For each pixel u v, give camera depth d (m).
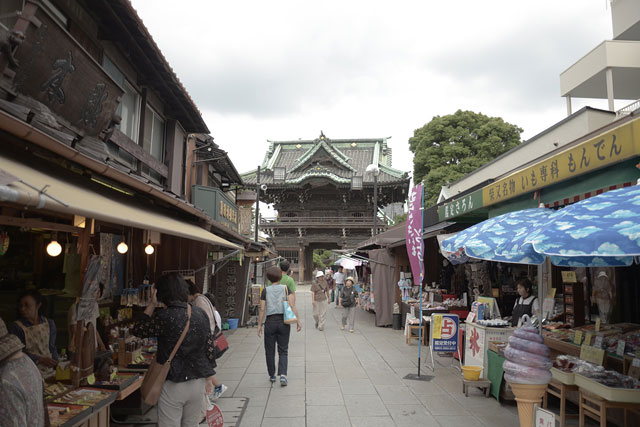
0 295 5.39
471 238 5.13
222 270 13.87
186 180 12.03
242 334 12.08
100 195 3.73
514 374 4.22
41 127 3.74
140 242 6.79
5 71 3.58
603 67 13.62
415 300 12.02
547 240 3.21
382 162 42.25
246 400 5.94
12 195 1.82
